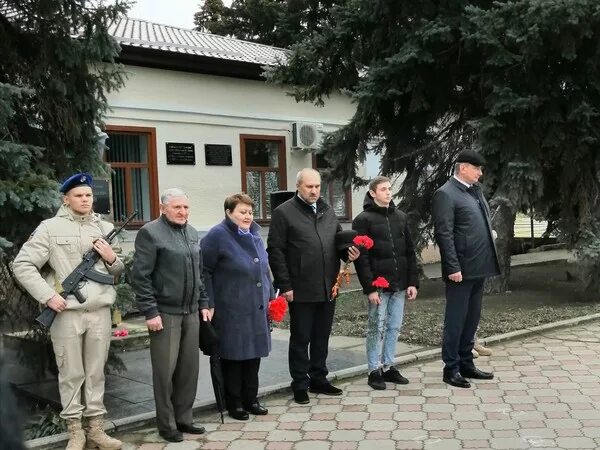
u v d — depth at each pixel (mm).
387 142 10297
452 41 8438
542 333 7398
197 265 4504
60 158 5570
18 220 4910
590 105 8250
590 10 7293
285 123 13312
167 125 11414
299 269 5035
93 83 5637
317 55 9578
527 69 8227
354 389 5445
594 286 9039
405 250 5523
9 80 5426
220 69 11961
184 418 4500
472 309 5613
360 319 8570
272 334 8008
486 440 4203
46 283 3984
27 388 5336
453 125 10141
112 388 5695
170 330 4367
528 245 17641
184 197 4477
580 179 8898
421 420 4621
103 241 4160
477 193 5637
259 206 13000
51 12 5273
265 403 5160
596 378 5539
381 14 8922
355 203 14859
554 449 4023
